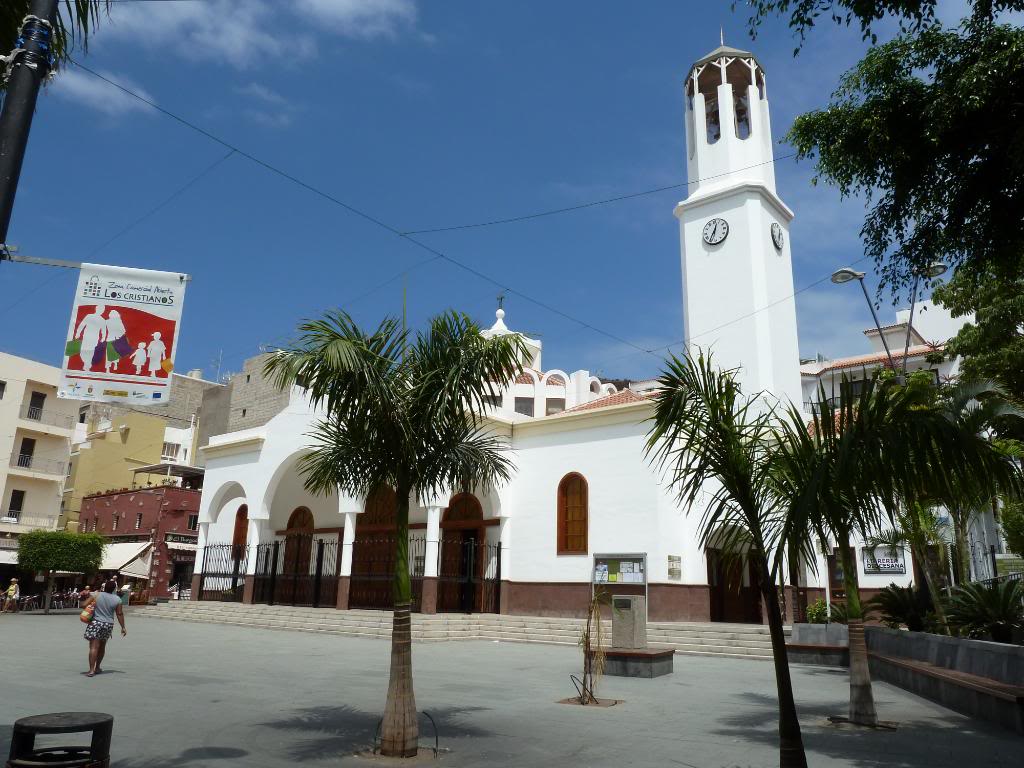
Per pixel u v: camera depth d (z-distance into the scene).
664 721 9.20
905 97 8.11
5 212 4.67
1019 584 13.13
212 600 29.89
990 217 8.31
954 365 26.55
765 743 7.95
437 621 20.58
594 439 23.58
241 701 10.02
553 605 23.05
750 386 24.81
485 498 25.61
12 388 40.22
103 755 5.43
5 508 39.44
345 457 8.69
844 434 5.75
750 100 28.59
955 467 5.53
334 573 28.45
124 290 5.69
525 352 8.60
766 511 6.31
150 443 50.25
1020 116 7.47
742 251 26.09
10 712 8.73
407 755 7.23
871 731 8.82
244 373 42.34
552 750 7.53
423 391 8.12
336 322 8.03
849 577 9.64
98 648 12.23
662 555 21.36
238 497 33.12
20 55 4.94
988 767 7.00
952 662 11.18
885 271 9.04
